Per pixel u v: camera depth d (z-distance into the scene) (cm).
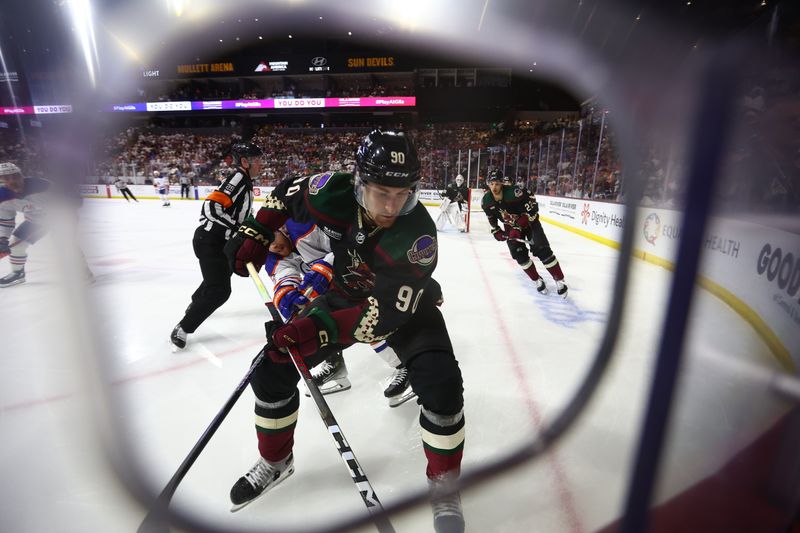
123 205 1409
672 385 57
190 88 2481
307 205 155
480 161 1534
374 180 122
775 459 111
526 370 249
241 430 192
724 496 110
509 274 496
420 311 156
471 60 2130
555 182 1093
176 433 188
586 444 182
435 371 140
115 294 397
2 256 406
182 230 843
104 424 156
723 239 300
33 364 244
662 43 52
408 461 174
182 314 344
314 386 138
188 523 140
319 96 2328
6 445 177
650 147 59
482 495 155
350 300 162
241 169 275
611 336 227
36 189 404
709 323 279
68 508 148
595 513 147
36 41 2091
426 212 140
